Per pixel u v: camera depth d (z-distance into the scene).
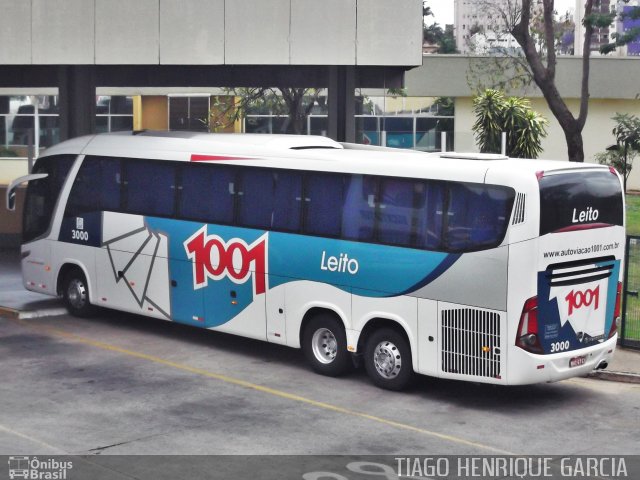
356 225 15.38
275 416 13.73
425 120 48.59
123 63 21.47
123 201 19.09
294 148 16.66
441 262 14.31
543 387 15.73
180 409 13.99
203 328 18.48
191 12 21.30
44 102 52.12
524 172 13.65
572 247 14.05
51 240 20.66
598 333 14.68
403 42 21.12
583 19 30.48
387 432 13.10
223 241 17.28
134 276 18.92
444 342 14.36
